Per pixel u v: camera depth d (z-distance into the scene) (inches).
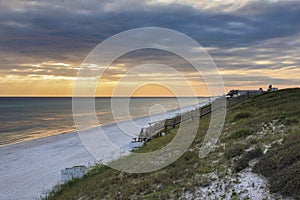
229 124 711.7
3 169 953.5
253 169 345.7
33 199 613.9
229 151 426.6
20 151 1282.0
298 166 293.6
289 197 272.4
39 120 2972.4
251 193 301.6
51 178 793.6
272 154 351.6
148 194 379.2
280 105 782.5
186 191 352.2
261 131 529.7
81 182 595.8
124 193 408.5
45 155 1165.1
